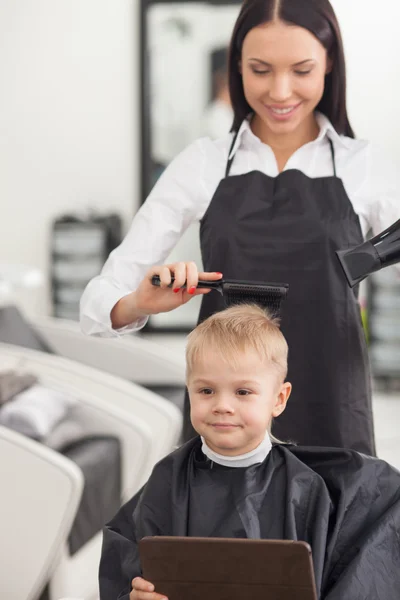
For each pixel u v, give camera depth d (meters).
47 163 7.12
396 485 1.75
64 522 3.09
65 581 3.34
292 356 2.24
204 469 1.77
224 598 1.47
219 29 6.87
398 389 6.55
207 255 2.29
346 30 6.66
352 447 2.24
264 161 2.30
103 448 3.76
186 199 2.31
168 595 1.49
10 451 3.10
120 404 4.04
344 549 1.70
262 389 1.69
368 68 6.68
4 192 7.18
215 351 1.68
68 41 6.98
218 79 6.92
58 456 3.11
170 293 2.04
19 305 7.21
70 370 4.11
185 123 6.99
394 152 6.72
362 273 1.99
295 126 2.19
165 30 6.89
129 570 1.73
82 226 6.82
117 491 3.84
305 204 2.22
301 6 2.08
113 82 6.99
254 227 2.23
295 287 2.22
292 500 1.71
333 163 2.27
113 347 4.92
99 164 7.09
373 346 6.41
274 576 1.43
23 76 7.04
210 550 1.44
